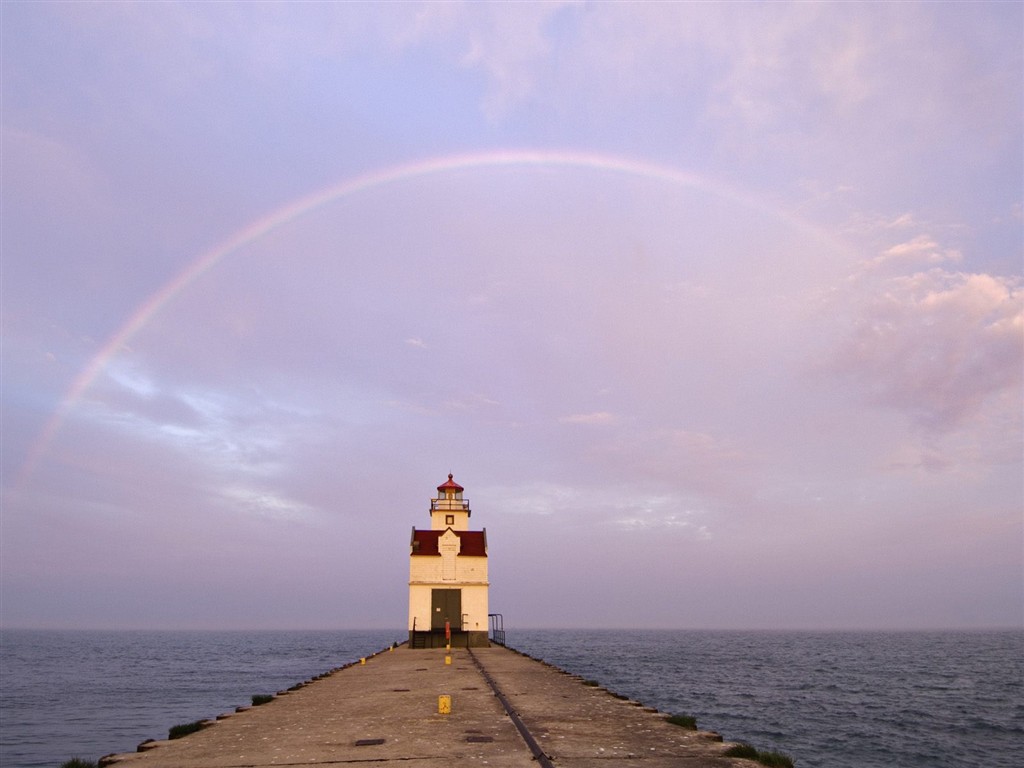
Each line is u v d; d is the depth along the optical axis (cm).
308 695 2631
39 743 4691
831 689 7106
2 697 7394
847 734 4356
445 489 6306
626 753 1388
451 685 2712
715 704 5694
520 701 2202
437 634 5472
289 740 1584
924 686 7500
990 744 4116
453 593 5544
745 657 13400
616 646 19112
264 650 18838
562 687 2675
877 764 3553
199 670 11238
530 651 13825
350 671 3766
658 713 1992
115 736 4966
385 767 1270
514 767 1262
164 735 4991
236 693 7625
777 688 7119
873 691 6931
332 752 1420
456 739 1541
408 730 1670
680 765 1285
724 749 1441
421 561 5584
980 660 12762
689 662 11506
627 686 7100
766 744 3981
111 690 8069
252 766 1309
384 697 2391
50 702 6944
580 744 1475
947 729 4603
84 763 1509
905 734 4388
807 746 3959
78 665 12975
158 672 10938
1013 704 5938
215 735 1708
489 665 3738
